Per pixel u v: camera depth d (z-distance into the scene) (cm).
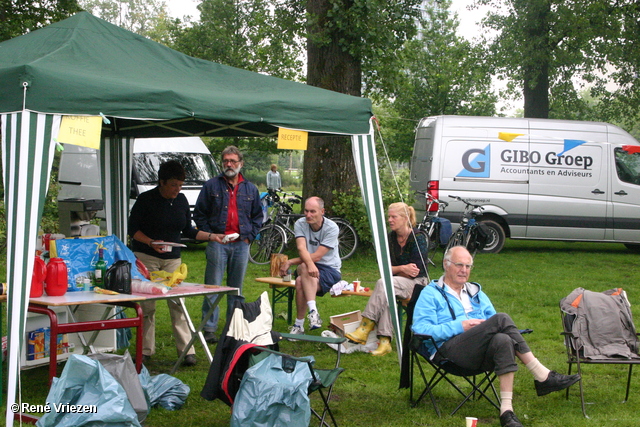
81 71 436
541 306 852
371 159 509
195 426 423
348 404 477
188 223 590
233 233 610
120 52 500
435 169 1302
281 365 379
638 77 2155
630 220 1323
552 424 441
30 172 381
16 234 376
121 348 601
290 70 2000
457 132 1304
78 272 474
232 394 392
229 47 2272
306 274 645
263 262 1185
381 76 1362
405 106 2500
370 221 513
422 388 517
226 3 2305
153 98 425
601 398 497
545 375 441
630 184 1326
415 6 1459
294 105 476
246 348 388
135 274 490
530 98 2098
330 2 1176
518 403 484
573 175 1312
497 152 1302
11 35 1555
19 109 384
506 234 1338
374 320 612
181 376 528
